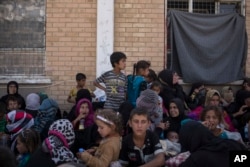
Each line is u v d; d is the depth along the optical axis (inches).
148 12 379.9
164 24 380.5
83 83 360.8
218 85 386.3
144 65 322.7
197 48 381.7
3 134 271.6
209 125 236.5
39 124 305.3
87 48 377.4
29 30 382.0
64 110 374.9
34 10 382.3
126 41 378.0
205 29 382.6
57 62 377.4
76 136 275.3
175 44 382.6
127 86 309.7
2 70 380.5
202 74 380.8
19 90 375.9
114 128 206.8
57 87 377.1
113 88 304.7
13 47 382.0
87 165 199.0
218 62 384.5
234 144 178.4
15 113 274.5
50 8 377.7
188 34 380.5
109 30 373.7
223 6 397.4
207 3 395.5
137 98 284.2
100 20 373.4
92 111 294.4
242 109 342.6
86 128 278.5
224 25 386.3
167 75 320.2
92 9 377.4
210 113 239.0
